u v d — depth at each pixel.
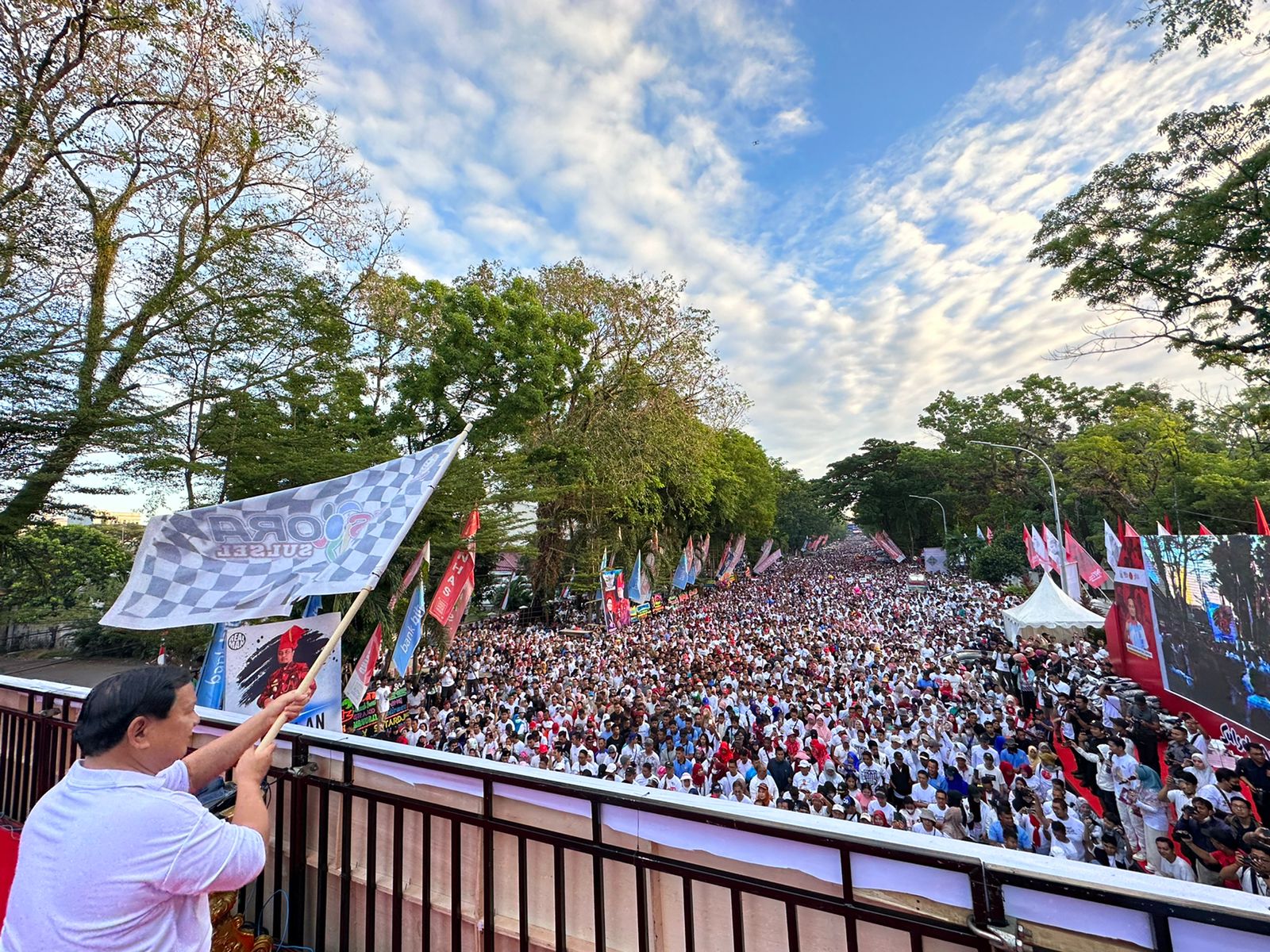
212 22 10.59
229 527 3.37
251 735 1.99
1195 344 16.08
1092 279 16.52
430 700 14.58
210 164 11.86
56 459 9.24
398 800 2.55
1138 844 7.53
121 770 1.60
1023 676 12.96
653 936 2.18
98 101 10.11
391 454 13.47
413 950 2.66
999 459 45.53
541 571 28.61
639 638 21.19
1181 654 11.26
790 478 84.19
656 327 25.88
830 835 1.80
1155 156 14.55
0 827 3.12
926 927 1.62
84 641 19.08
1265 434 28.38
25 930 1.43
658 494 30.75
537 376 18.23
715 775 8.75
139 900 1.44
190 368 11.14
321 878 2.71
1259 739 8.95
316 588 3.04
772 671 15.26
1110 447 30.69
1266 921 1.32
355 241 14.29
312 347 12.44
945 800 7.45
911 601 29.36
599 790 2.18
